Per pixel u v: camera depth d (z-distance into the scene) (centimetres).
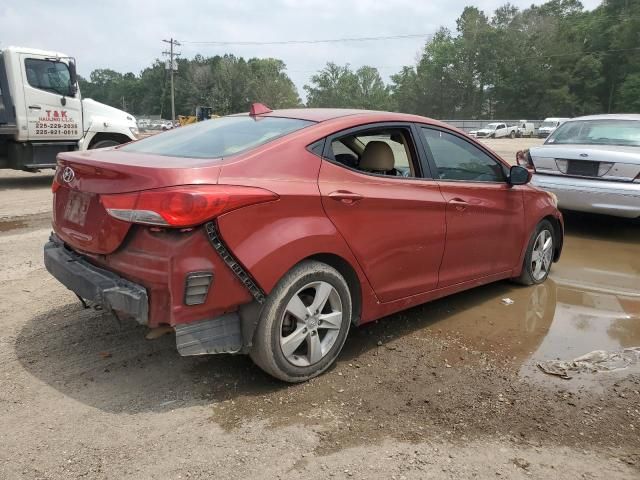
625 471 269
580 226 853
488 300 516
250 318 315
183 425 296
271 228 313
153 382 341
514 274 527
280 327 325
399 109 10156
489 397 336
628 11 8775
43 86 1175
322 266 338
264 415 308
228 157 320
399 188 388
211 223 291
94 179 321
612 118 824
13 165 1194
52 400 318
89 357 371
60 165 363
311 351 344
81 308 457
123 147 401
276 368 330
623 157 706
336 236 342
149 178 292
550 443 290
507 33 8925
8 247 661
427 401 329
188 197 283
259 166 320
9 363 360
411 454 277
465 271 456
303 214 328
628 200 702
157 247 289
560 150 758
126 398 322
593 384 356
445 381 355
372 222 365
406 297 405
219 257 296
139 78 14225
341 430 296
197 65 10231
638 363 389
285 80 10588
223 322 310
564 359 393
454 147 452
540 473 265
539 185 765
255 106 423
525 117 8900
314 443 284
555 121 5884
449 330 441
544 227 560
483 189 463
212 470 262
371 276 371
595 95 8700
